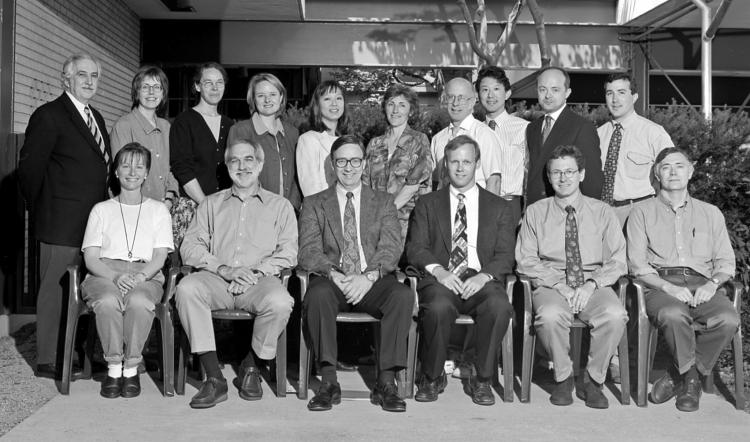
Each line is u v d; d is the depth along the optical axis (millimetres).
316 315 4582
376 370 5160
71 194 5184
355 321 4746
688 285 4934
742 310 5578
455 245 5078
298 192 5801
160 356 5070
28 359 5648
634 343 5016
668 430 4164
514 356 5348
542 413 4477
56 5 8094
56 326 5195
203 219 5133
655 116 6230
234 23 11586
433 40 11750
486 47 9273
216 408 4473
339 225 5090
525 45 11930
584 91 12852
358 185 5184
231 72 12000
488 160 5543
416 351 4867
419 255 5035
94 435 3938
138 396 4711
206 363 4602
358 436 3982
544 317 4613
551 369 5469
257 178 5164
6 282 6363
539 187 5414
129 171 4996
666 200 5074
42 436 3912
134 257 5016
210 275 4867
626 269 4973
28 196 5223
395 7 11578
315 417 4320
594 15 11836
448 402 4695
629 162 5453
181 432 4008
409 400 4734
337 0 11531
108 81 10008
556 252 5004
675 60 12125
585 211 5043
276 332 4633
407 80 14477
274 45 11641
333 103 5707
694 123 5953
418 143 5582
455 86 5629
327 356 4586
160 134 5613
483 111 7551
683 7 10750
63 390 4707
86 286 4785
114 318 4613
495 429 4141
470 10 11547
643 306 4750
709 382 4965
